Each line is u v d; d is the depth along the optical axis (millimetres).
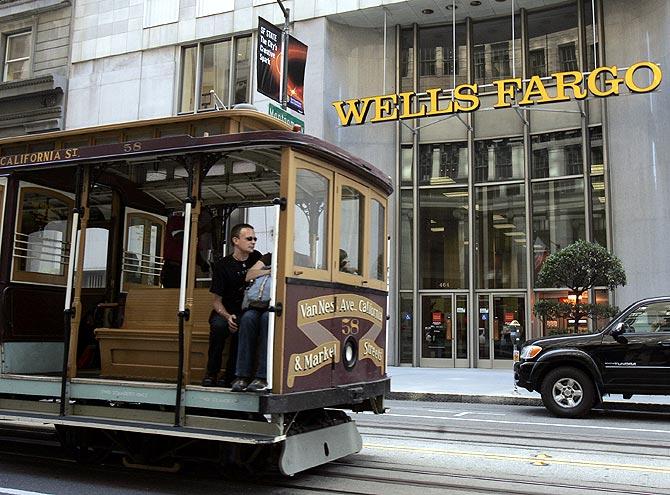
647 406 12109
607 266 15742
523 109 20453
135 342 6223
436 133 22312
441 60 22641
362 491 5629
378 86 22922
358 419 10344
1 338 6695
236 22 23203
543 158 21094
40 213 7195
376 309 6863
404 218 22312
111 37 25266
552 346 11109
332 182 6027
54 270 7398
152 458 6008
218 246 7773
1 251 6766
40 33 26672
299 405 5293
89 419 5805
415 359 21469
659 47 19391
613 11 20594
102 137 6555
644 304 10820
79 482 5844
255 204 7680
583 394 10727
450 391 13945
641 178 19234
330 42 22406
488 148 21844
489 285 21359
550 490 5730
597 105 20391
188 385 5500
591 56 20750
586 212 20047
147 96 24328
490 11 21781
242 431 5223
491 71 22172
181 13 24172
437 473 6355
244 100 22906
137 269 8250
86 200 6258
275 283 5242
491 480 6082
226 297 5812
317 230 5797
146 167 7164
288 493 5547
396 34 22844
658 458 7184
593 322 18719
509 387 14789
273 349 5176
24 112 25781
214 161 5766
